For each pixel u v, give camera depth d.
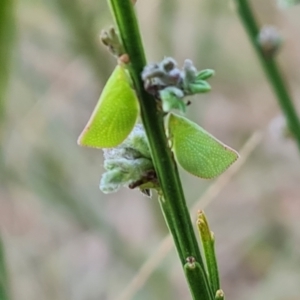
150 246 0.45
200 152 0.17
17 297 0.44
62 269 0.48
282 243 0.51
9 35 0.26
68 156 0.45
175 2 0.48
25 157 0.42
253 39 0.24
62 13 0.39
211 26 0.51
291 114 0.24
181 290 0.47
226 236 0.52
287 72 0.55
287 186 0.52
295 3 0.21
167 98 0.16
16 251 0.47
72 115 0.46
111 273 0.48
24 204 0.48
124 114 0.17
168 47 0.48
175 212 0.17
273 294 0.47
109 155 0.17
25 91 0.44
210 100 0.55
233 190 0.53
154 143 0.17
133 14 0.16
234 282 0.50
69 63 0.44
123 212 0.52
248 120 0.55
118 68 0.16
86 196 0.45
